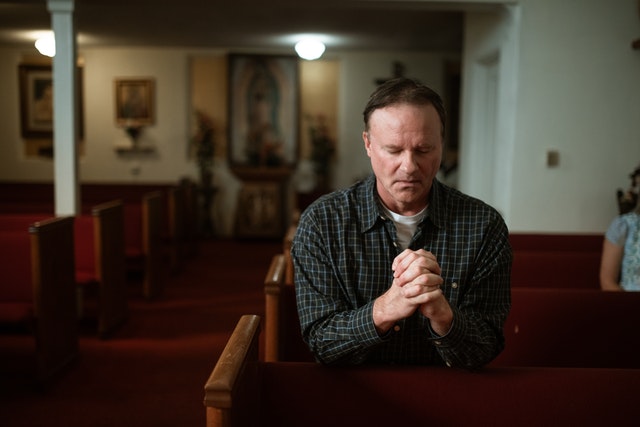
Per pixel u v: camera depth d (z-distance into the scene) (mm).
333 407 1571
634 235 2953
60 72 5020
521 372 1548
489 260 1577
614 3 4578
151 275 5922
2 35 8320
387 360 1655
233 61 9484
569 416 1530
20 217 5090
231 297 6094
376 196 1614
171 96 9531
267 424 1589
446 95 9609
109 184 8719
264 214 9414
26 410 3389
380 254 1590
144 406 3453
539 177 4723
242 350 1409
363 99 9625
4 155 9484
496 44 5293
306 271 1588
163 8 6492
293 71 9547
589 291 2594
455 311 1412
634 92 4648
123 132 9555
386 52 9547
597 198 4734
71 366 4098
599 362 2590
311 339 1533
